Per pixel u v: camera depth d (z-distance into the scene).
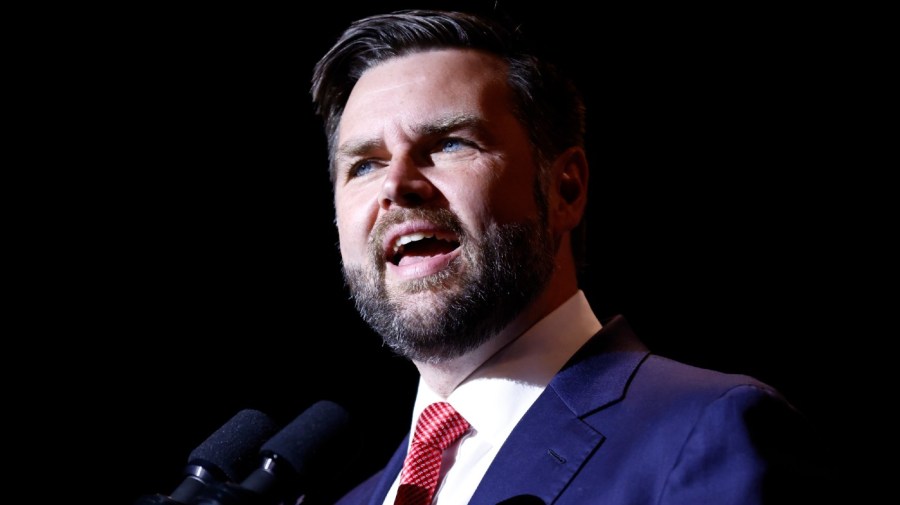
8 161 13.40
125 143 13.69
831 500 4.21
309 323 13.73
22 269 13.38
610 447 4.51
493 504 4.50
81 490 12.92
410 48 5.72
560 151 5.79
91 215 13.68
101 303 13.54
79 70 13.36
